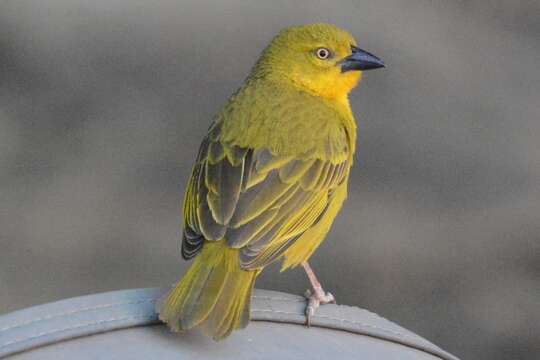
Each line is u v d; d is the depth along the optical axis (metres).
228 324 7.39
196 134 16.39
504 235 15.40
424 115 17.38
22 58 17.53
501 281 14.91
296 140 9.17
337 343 7.42
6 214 15.01
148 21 18.58
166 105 16.89
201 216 8.33
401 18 19.36
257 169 8.89
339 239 15.02
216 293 7.70
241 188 8.68
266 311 7.62
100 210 15.12
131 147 16.09
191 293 7.61
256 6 19.16
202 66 17.75
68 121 16.47
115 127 16.44
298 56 9.94
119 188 15.44
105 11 18.61
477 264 15.04
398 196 15.85
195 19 18.70
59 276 14.29
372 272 14.70
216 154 8.94
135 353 6.92
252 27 18.67
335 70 9.97
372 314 7.89
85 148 16.06
